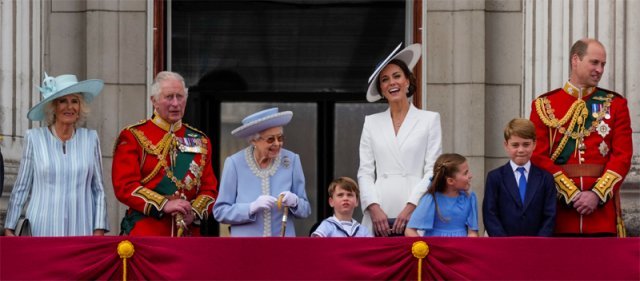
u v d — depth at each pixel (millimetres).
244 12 47812
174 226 35188
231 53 47781
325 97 47844
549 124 36375
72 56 45812
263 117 34750
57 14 45844
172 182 35625
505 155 45312
